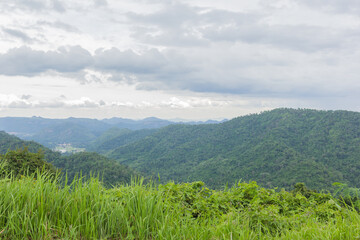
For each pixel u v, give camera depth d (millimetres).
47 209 2814
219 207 4832
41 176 3117
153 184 3609
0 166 3229
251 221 3834
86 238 2701
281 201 5566
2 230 2494
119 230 2896
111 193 3348
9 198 2775
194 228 3053
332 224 3455
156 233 2871
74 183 3008
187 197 4758
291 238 3188
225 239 2928
